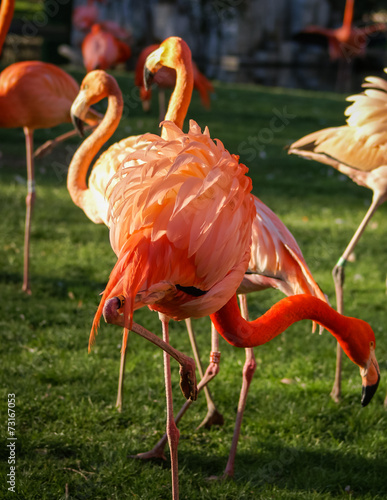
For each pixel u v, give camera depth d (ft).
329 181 35.29
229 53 74.02
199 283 8.75
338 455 12.64
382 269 23.62
